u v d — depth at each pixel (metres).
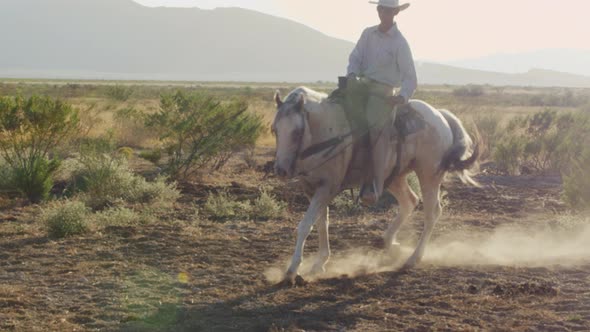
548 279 8.80
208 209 13.13
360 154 8.64
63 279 8.46
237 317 7.14
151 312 7.25
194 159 17.53
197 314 7.20
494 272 9.15
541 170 21.25
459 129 10.03
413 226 12.34
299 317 7.14
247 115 19.62
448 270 9.23
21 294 7.79
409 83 8.81
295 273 8.36
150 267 9.12
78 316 7.06
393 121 8.91
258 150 24.59
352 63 8.96
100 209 13.23
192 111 17.70
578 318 7.05
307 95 8.29
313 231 11.73
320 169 8.38
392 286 8.43
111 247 10.16
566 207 14.66
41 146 15.79
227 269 9.12
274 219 12.81
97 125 25.56
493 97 85.69
